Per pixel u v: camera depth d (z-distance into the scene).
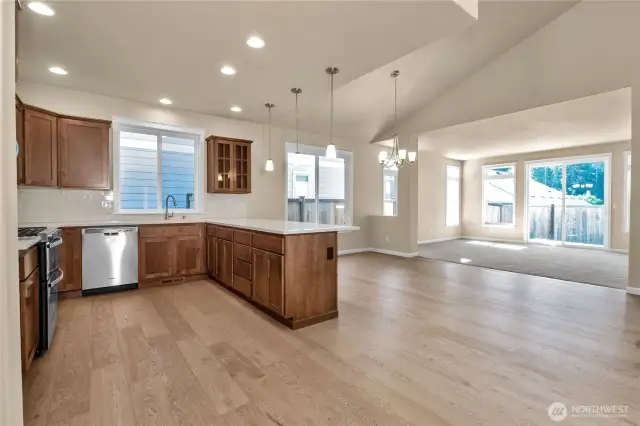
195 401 1.76
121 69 3.28
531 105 4.59
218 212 5.13
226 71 3.31
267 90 3.88
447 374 2.04
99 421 1.60
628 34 3.77
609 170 7.11
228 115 5.04
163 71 3.32
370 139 7.08
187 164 4.95
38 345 2.28
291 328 2.80
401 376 2.02
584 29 4.09
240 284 3.60
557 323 2.88
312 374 2.05
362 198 7.17
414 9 2.24
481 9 3.92
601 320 2.95
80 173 3.82
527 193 8.49
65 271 3.59
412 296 3.76
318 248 3.00
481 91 5.16
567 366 2.13
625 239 6.91
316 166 6.48
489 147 7.71
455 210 9.76
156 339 2.56
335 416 1.64
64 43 2.72
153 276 4.14
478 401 1.76
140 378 1.99
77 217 4.02
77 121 3.80
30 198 3.73
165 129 4.62
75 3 2.16
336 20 2.38
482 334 2.66
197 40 2.67
